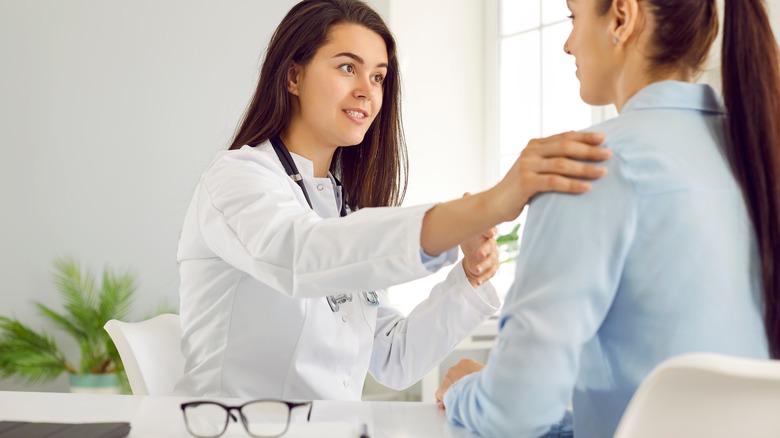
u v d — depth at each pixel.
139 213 4.69
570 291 0.83
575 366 0.84
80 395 1.27
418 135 4.32
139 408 1.15
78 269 4.56
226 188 1.35
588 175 0.86
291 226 1.18
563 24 4.26
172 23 4.78
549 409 0.84
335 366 1.61
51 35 4.64
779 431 0.72
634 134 0.89
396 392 4.53
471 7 4.59
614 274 0.85
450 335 1.66
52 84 4.62
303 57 1.68
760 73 0.91
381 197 1.89
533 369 0.83
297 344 1.56
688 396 0.70
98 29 4.70
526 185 0.91
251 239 1.23
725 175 0.90
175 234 4.71
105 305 4.35
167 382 1.64
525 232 0.90
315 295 1.14
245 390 1.55
